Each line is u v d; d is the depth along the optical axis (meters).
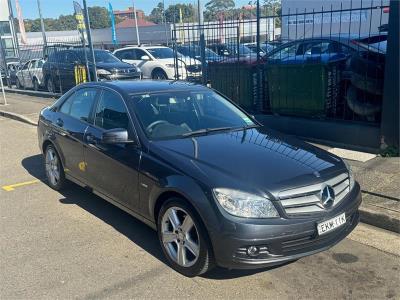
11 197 5.89
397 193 5.12
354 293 3.48
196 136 4.42
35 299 3.47
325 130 7.53
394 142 6.54
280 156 3.95
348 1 16.12
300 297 3.43
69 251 4.25
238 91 9.43
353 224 3.91
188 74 11.54
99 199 5.67
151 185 3.96
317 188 3.57
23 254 4.21
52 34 60.97
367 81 7.16
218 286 3.60
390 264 3.92
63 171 5.80
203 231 3.49
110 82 5.27
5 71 21.48
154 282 3.67
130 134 4.39
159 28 45.72
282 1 17.72
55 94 16.86
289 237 3.35
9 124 11.79
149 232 4.64
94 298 3.47
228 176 3.51
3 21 31.83
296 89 8.00
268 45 11.30
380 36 8.34
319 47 8.79
